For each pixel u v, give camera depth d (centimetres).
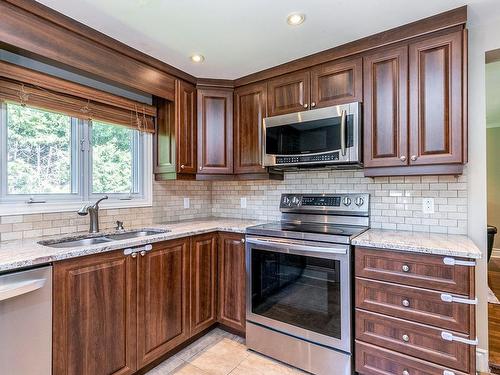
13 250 151
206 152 269
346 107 204
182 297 217
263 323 216
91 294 159
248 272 225
